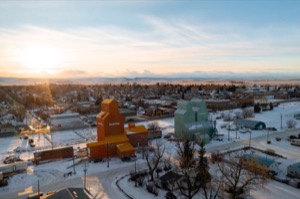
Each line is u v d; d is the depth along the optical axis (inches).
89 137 3016.7
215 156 1982.0
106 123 2335.1
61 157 2198.6
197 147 2434.8
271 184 1617.9
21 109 5447.8
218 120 3900.1
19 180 1748.3
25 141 2891.2
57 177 1786.4
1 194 1533.0
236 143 2598.4
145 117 4345.5
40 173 1875.0
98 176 1791.3
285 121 3762.3
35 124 3882.9
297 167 1701.5
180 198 1430.9
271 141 2672.2
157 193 1496.1
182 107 2805.1
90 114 4653.1
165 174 1668.3
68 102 6658.5
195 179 1476.4
